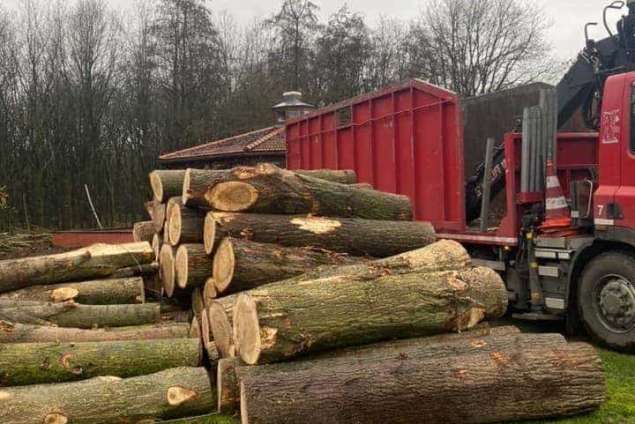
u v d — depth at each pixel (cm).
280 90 3712
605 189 673
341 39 3972
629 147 654
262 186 605
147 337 577
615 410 479
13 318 592
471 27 3906
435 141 809
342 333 459
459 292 498
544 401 448
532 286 740
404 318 478
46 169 3038
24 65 3084
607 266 668
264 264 560
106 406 441
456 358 450
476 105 892
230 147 2419
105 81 3256
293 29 3981
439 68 3947
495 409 440
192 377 475
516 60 3888
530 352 463
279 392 407
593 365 464
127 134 3362
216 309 536
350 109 1011
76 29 3198
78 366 490
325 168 1117
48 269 714
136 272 775
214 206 604
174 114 3444
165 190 731
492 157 802
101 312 638
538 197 739
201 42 3597
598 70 772
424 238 659
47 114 3033
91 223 3186
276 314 442
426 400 427
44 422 423
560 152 767
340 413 411
